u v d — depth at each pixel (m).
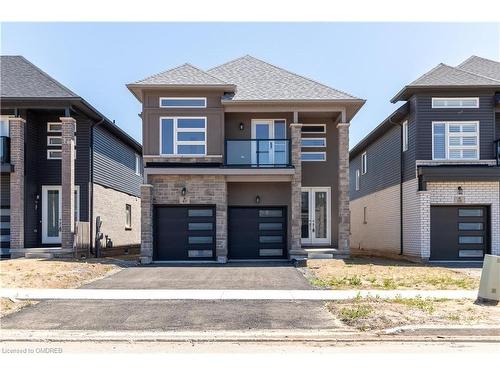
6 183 21.22
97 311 10.30
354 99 19.86
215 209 19.89
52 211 22.05
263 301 11.25
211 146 20.12
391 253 23.86
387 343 8.14
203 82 20.12
